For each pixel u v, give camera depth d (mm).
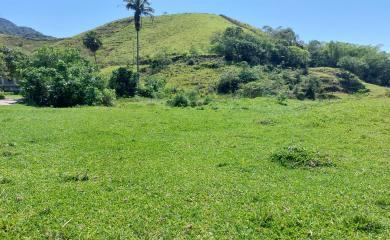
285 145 20188
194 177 14023
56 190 12250
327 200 11508
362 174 14820
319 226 9625
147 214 10297
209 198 11648
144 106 45656
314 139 21969
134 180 13562
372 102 36438
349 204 11180
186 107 44219
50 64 63094
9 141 20781
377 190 12664
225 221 9883
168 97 67312
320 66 149625
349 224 9758
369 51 155125
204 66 114750
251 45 126938
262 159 17062
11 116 32375
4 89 89688
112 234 9000
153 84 72875
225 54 124875
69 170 14906
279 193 12156
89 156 17484
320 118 29172
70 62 61719
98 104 49750
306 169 15531
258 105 44344
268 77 95375
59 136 22469
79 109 40656
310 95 82000
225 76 87750
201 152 18594
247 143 21016
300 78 96750
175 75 107312
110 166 15680
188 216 10219
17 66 71125
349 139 21875
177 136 23391
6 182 13141
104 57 140750
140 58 129625
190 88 91562
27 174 14219
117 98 61562
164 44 144375
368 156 17859
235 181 13516
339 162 16484
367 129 24922
